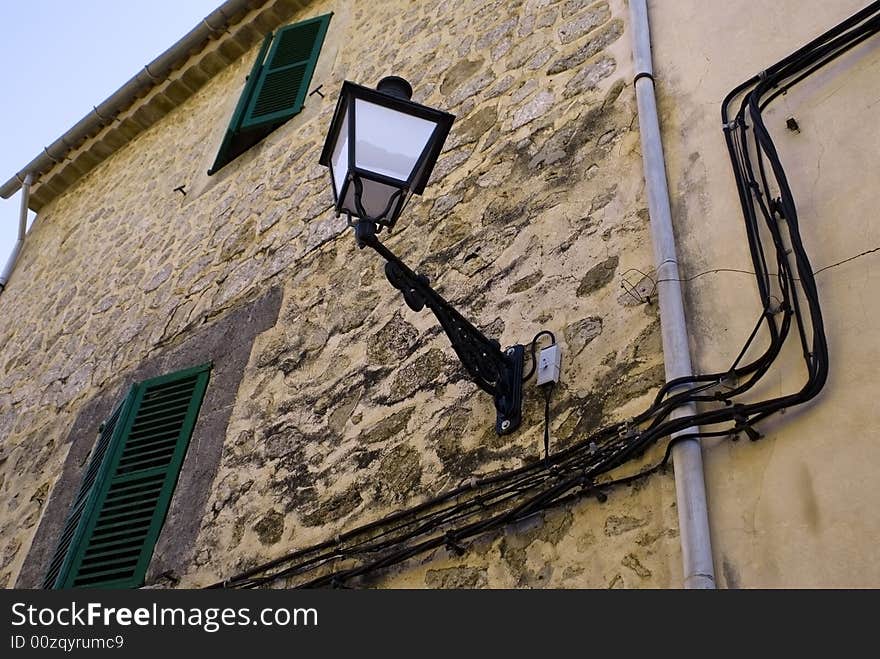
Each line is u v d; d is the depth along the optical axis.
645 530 3.03
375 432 4.24
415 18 6.54
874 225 3.06
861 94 3.38
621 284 3.70
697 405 3.13
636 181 3.98
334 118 3.71
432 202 5.00
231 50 8.24
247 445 4.84
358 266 5.16
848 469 2.71
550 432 3.53
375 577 3.74
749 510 2.82
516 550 3.34
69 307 7.66
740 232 3.42
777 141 3.52
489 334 4.06
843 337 2.93
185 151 7.91
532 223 4.32
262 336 5.38
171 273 6.74
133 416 5.65
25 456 6.63
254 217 6.38
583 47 4.89
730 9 4.13
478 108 5.24
